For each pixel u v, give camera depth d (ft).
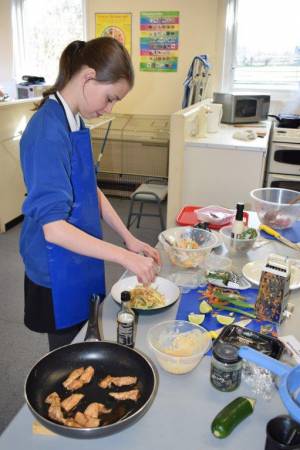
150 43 14.25
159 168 15.23
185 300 4.07
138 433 2.59
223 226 5.75
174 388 2.96
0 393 6.28
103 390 2.90
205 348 3.24
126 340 3.29
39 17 15.26
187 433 2.60
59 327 4.31
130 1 13.97
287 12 13.14
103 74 3.54
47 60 15.75
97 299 3.73
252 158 9.20
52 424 2.42
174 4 13.65
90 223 4.20
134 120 14.92
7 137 11.61
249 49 13.71
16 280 9.54
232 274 4.52
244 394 2.93
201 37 13.78
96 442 2.52
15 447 2.49
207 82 13.06
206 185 9.62
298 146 11.02
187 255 4.57
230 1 13.24
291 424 2.39
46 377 2.99
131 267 3.54
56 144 3.51
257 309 3.81
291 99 13.75
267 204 5.75
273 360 2.53
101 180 15.80
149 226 12.74
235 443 2.54
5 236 11.80
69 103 3.79
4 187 11.78
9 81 16.03
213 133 10.73
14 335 7.67
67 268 4.11
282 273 3.67
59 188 3.45
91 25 14.64
